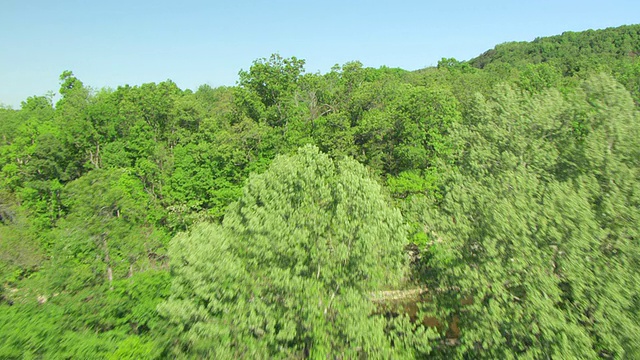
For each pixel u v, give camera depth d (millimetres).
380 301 25750
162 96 60969
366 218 22141
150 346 21984
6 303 26078
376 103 55500
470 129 35094
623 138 24938
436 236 25906
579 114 29359
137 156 52219
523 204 21953
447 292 24688
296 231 21328
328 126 50094
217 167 45938
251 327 19828
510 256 21625
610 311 18391
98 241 29828
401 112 48312
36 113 70688
